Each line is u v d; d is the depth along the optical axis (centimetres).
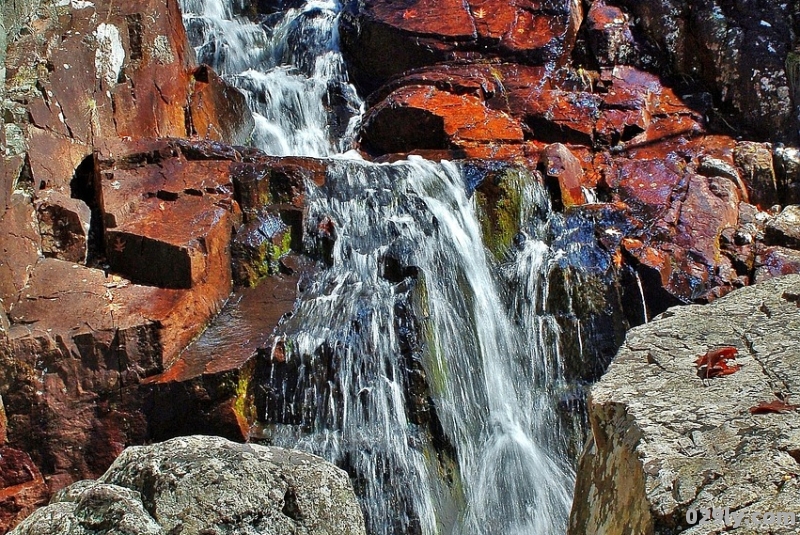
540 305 757
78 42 757
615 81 1018
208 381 609
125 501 224
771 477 236
